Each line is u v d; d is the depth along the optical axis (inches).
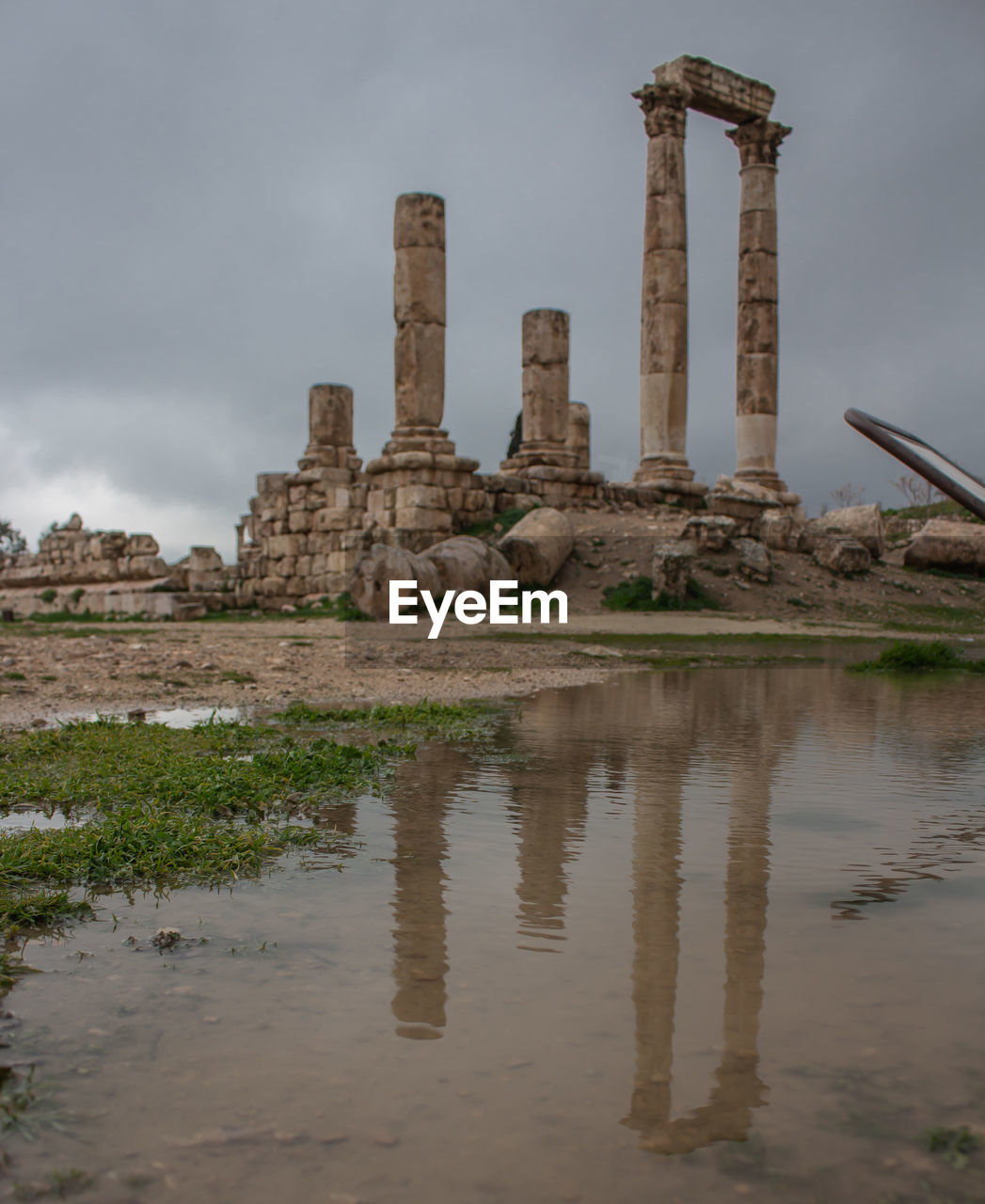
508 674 498.0
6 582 1610.5
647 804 191.3
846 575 1102.4
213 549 1300.4
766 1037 92.8
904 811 183.8
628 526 1099.3
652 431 1208.2
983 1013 97.0
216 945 119.8
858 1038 92.2
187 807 196.9
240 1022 97.7
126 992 105.8
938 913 126.2
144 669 475.2
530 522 1008.9
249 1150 75.9
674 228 1168.2
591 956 113.1
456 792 205.2
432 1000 102.0
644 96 1168.8
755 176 1274.6
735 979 105.6
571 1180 71.6
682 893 135.6
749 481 1266.0
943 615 984.9
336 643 636.1
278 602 1218.0
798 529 1135.0
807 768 229.8
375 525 1076.5
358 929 123.8
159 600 1152.8
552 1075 86.4
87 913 134.2
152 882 147.9
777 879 141.3
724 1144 75.7
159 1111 81.8
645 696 400.8
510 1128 78.5
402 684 444.8
